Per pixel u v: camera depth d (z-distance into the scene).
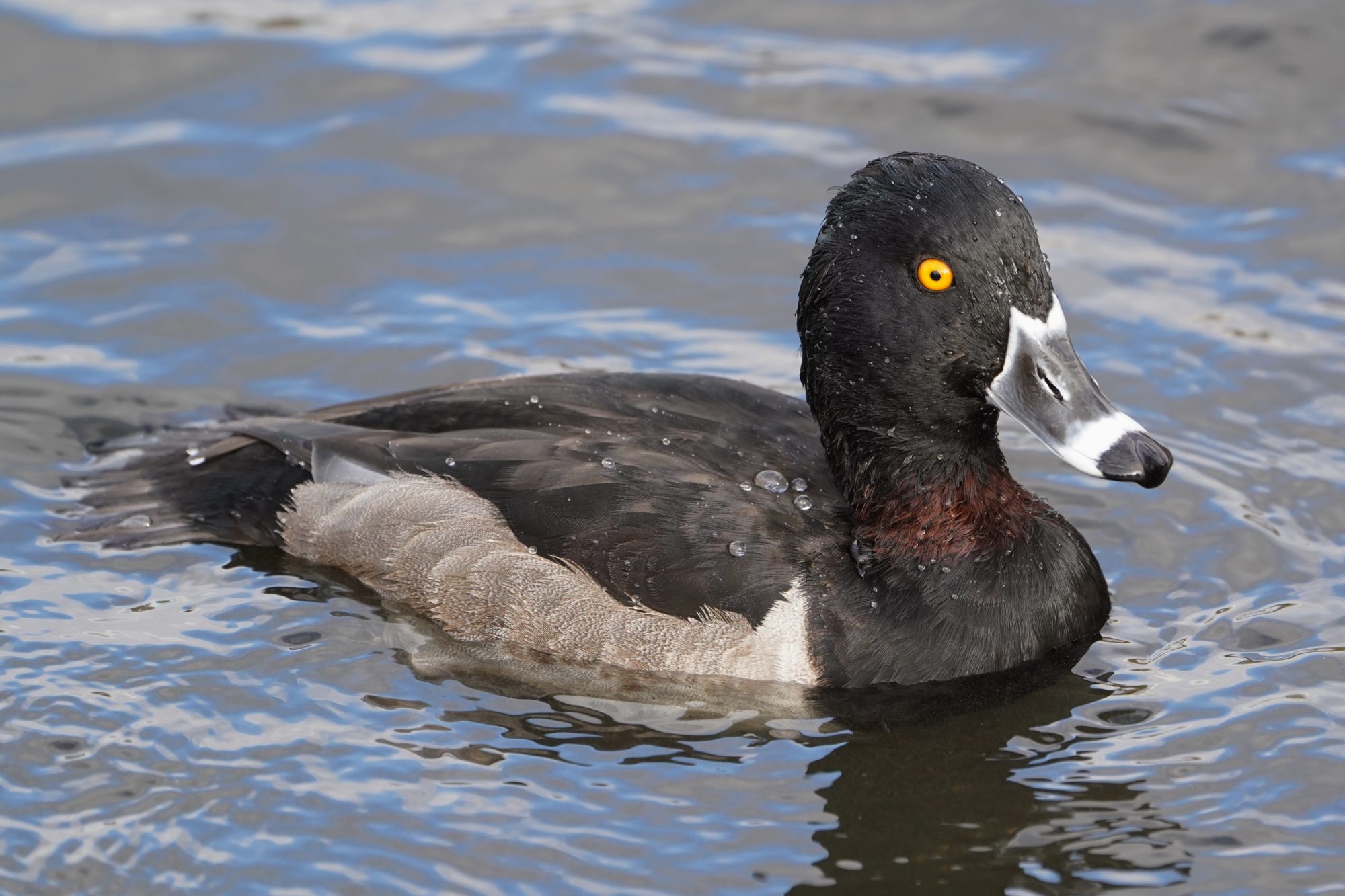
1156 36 17.02
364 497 10.90
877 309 9.98
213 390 13.27
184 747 9.30
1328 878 8.34
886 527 10.31
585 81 16.81
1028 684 10.01
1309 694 9.77
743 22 17.66
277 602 10.75
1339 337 13.60
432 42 17.34
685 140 16.06
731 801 9.01
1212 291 14.21
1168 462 9.48
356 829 8.72
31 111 16.16
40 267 14.44
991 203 9.74
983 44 17.11
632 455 10.56
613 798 9.01
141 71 16.70
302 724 9.56
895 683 9.95
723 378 11.58
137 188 15.34
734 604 9.95
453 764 9.27
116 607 10.61
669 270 14.70
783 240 14.98
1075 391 9.65
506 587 10.36
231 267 14.55
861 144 15.91
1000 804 8.97
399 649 10.38
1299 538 11.40
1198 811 8.84
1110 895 8.24
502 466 10.60
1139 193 15.29
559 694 10.10
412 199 15.39
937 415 10.05
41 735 9.34
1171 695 9.84
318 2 17.83
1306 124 15.90
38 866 8.43
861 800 9.02
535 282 14.55
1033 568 10.27
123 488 11.89
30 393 13.07
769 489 10.44
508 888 8.33
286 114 16.27
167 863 8.46
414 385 13.41
